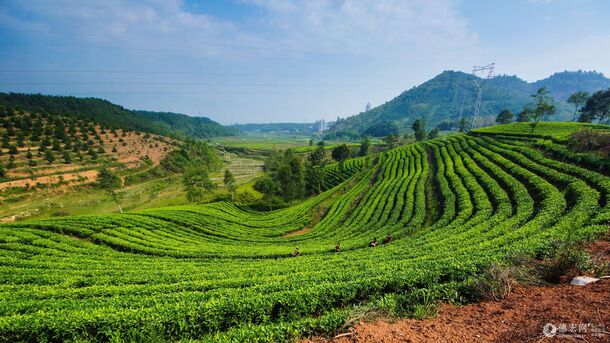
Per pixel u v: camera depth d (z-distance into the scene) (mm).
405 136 152375
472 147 75500
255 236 47188
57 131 109562
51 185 78688
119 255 33438
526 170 44750
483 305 10898
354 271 17453
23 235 36344
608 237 17688
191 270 24125
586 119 100125
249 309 12195
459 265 14852
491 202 38562
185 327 11594
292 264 24344
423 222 40906
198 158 139750
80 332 11383
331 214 56125
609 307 8594
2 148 90438
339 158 108250
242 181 112688
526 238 20422
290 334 10008
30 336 11188
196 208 61312
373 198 56656
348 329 9945
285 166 78688
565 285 11344
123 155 113188
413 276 14062
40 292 17891
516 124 87500
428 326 9734
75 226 41688
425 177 62312
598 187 32406
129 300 14914
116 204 77875
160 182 103625
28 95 158750
